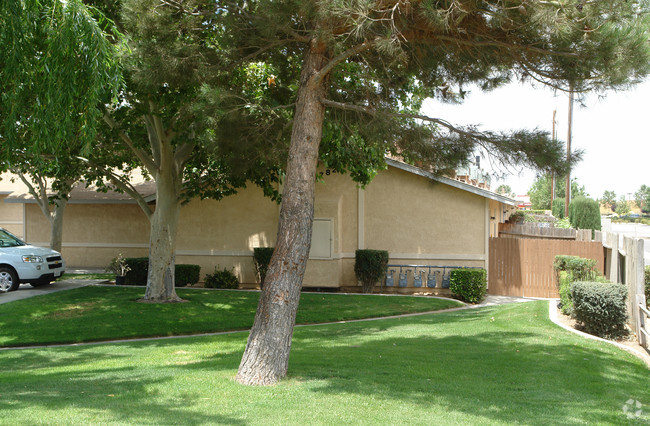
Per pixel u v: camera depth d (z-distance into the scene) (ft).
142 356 29.58
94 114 20.84
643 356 26.84
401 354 26.76
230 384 20.81
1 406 17.40
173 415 16.34
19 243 56.85
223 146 32.89
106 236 72.90
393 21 23.15
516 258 55.83
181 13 30.71
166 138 45.93
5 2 18.60
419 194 58.18
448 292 57.16
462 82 28.94
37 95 19.88
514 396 19.07
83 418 15.84
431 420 16.15
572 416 16.74
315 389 19.94
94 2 34.73
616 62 21.12
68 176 46.26
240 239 61.26
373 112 25.48
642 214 360.48
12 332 36.52
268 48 29.66
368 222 59.11
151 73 28.45
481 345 28.81
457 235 57.41
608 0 19.94
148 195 65.00
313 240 57.52
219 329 39.45
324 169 59.62
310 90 23.58
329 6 21.15
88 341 35.60
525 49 23.63
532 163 24.59
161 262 47.52
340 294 53.67
